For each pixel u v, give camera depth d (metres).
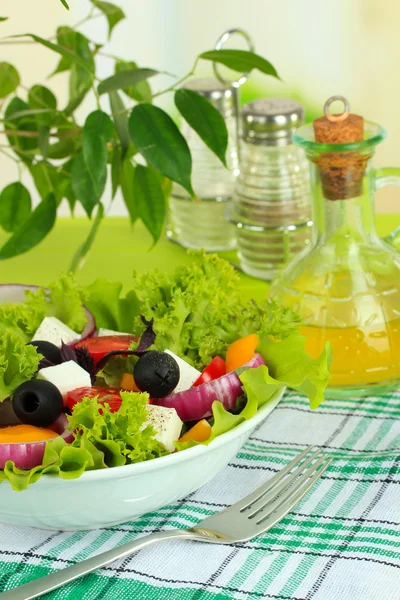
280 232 1.57
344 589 0.85
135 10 3.91
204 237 1.76
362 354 1.20
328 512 0.97
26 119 1.70
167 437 0.92
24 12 3.70
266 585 0.86
